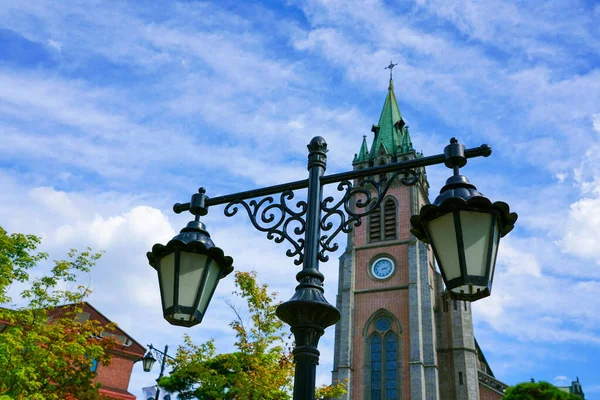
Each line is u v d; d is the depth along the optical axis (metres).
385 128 68.50
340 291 54.84
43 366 21.03
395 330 50.34
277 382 26.89
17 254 22.89
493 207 5.23
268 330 27.89
